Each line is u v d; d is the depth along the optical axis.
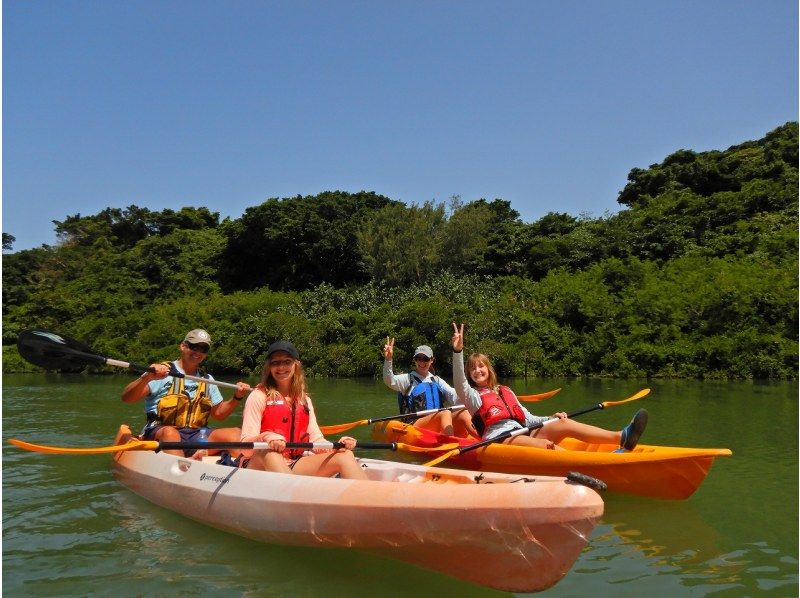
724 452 4.30
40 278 34.03
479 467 5.57
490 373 5.83
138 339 23.84
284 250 32.72
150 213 43.41
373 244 27.48
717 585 3.05
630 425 5.00
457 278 25.88
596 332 19.70
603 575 3.19
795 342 17.20
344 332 21.98
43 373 22.12
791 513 4.30
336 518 3.23
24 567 3.26
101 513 4.24
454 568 3.04
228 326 23.73
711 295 18.69
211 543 3.63
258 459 4.01
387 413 10.38
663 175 33.59
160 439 4.79
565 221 29.72
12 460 6.04
